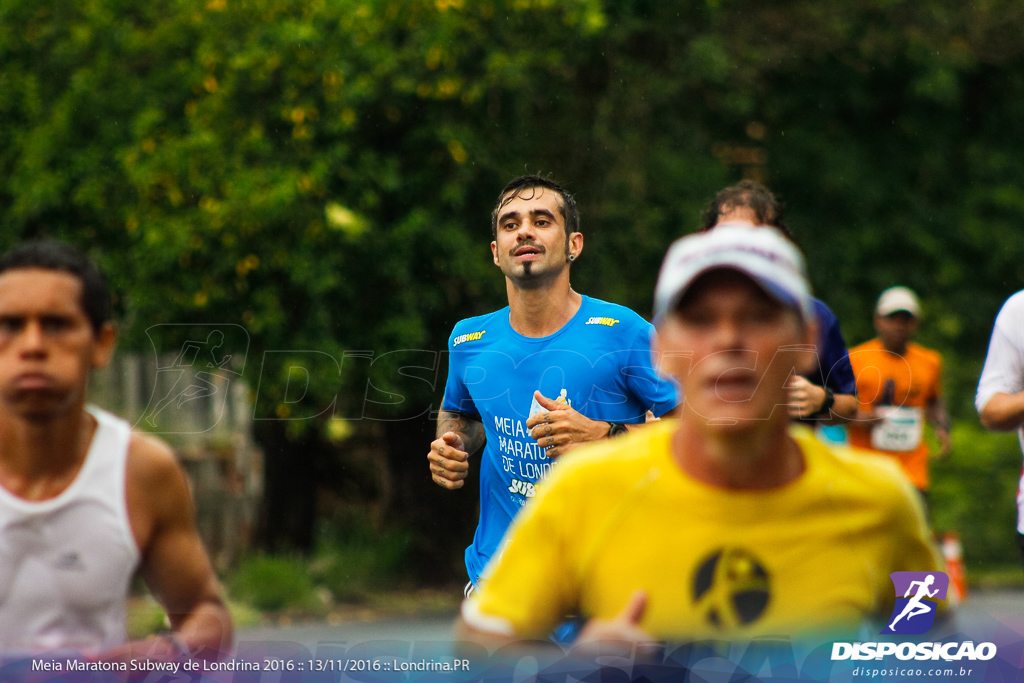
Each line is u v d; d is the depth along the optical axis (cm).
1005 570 3250
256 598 2523
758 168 4053
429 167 2886
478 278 2859
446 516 3038
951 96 4062
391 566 2928
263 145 2752
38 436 766
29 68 2914
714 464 632
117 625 805
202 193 2741
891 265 4150
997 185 4281
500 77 2870
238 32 2820
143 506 800
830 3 3884
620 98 3338
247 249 2698
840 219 4103
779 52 3847
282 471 2959
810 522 636
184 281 2691
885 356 2403
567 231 1249
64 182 2791
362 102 2806
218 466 2695
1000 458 3462
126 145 2802
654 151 3506
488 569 1238
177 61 2852
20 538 771
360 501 3178
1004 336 1308
